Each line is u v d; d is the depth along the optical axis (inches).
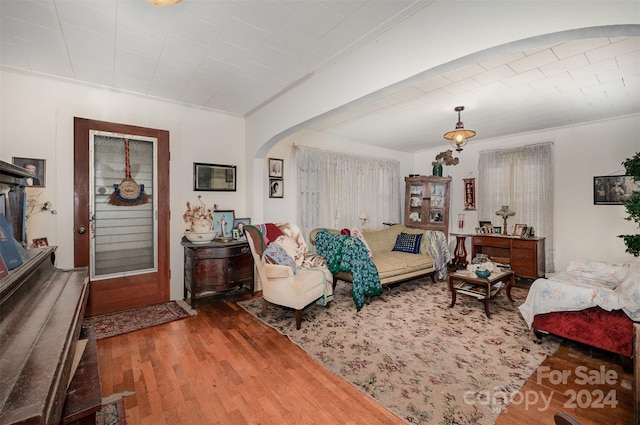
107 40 86.3
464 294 141.8
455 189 230.8
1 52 92.6
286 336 104.8
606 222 161.5
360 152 224.5
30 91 107.2
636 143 152.9
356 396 72.5
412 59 76.2
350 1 70.3
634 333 61.0
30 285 56.2
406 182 243.8
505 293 156.4
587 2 52.1
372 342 100.5
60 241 113.2
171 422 63.6
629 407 68.4
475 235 198.2
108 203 123.5
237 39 86.3
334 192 200.4
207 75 110.1
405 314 126.3
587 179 167.8
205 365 85.8
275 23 78.6
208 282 131.0
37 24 78.1
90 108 119.0
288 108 123.6
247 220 157.5
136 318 118.6
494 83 114.7
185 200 142.9
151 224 134.0
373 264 140.6
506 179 198.8
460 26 66.7
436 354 92.5
